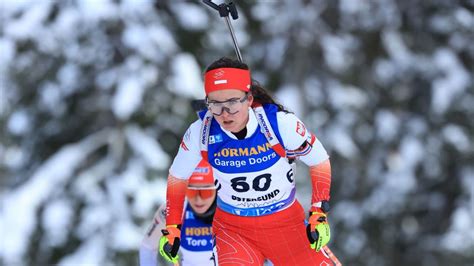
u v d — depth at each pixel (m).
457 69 39.81
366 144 41.59
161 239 11.44
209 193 13.30
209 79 10.39
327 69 39.75
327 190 11.31
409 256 42.81
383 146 41.19
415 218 43.22
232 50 34.84
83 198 30.84
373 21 39.31
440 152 41.00
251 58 39.06
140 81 29.95
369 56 41.16
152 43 30.11
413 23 40.97
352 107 40.03
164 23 32.06
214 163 11.08
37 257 31.41
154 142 31.47
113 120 31.72
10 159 34.44
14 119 33.22
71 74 31.09
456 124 41.19
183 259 14.09
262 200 11.37
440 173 42.28
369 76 41.50
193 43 33.84
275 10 37.78
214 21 33.25
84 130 33.06
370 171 41.44
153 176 30.84
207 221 13.59
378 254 41.47
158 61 30.34
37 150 33.91
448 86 39.41
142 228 30.58
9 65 30.78
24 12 30.58
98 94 31.98
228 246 11.73
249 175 11.05
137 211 30.08
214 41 33.69
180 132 32.75
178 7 32.34
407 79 40.88
